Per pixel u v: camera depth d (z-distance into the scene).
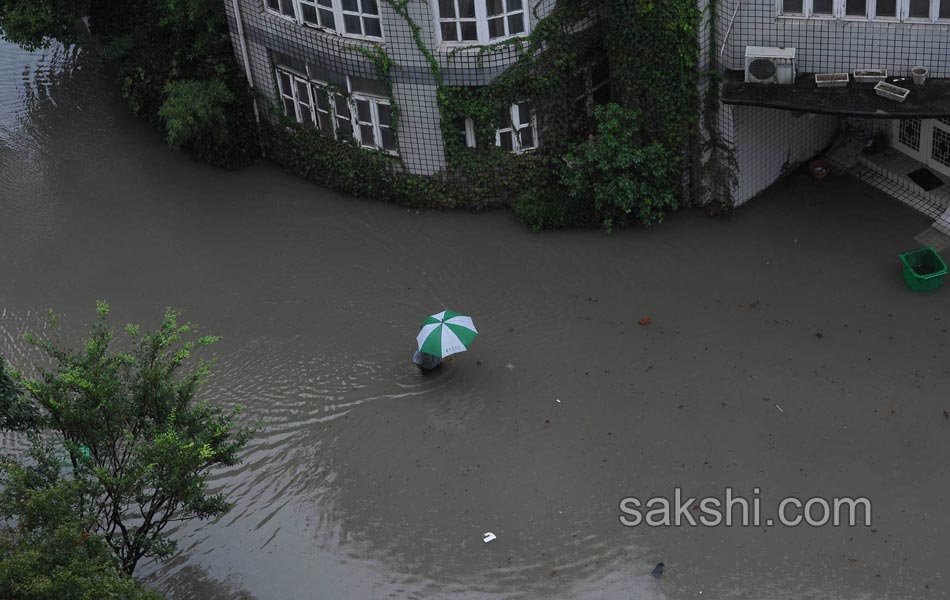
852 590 18.58
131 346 24.84
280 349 24.31
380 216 27.55
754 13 23.33
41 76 34.47
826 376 22.14
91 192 29.56
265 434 22.47
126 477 17.47
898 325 23.00
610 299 24.42
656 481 20.66
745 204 26.30
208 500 18.66
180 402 18.62
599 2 25.41
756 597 18.64
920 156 26.12
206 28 29.17
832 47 23.16
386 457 21.72
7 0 30.92
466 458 21.50
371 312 24.95
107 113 32.56
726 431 21.38
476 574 19.53
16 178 30.41
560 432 21.75
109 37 32.03
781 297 23.94
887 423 21.14
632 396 22.27
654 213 25.89
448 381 23.06
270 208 28.31
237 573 20.05
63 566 15.90
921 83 22.69
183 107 27.83
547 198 26.45
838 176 26.70
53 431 22.48
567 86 25.88
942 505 19.67
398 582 19.59
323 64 26.50
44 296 26.48
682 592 18.84
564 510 20.34
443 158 26.55
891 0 22.22
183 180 29.58
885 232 25.11
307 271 26.28
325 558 20.12
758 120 25.25
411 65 25.31
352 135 27.30
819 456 20.73
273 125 29.05
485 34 24.72
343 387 23.28
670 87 24.66
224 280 26.34
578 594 19.02
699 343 23.16
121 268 27.06
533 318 24.22
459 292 25.11
